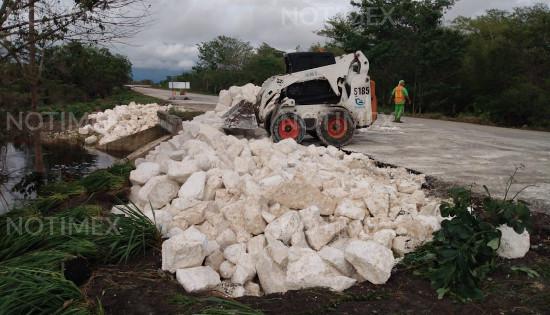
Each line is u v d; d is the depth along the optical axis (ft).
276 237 15.34
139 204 21.18
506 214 14.40
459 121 74.69
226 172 20.59
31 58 25.79
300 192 17.46
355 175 22.91
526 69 80.74
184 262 14.44
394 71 89.76
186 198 19.30
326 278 13.28
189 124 32.86
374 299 12.58
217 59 185.16
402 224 16.15
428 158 29.94
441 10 87.15
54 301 12.62
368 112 35.45
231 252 15.40
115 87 134.82
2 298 12.19
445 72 87.15
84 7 20.24
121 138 59.88
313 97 35.27
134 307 12.35
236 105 35.88
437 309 12.03
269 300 12.65
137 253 16.08
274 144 27.50
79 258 15.26
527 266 13.94
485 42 83.51
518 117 72.33
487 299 12.39
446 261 13.16
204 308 12.03
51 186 27.55
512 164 28.12
